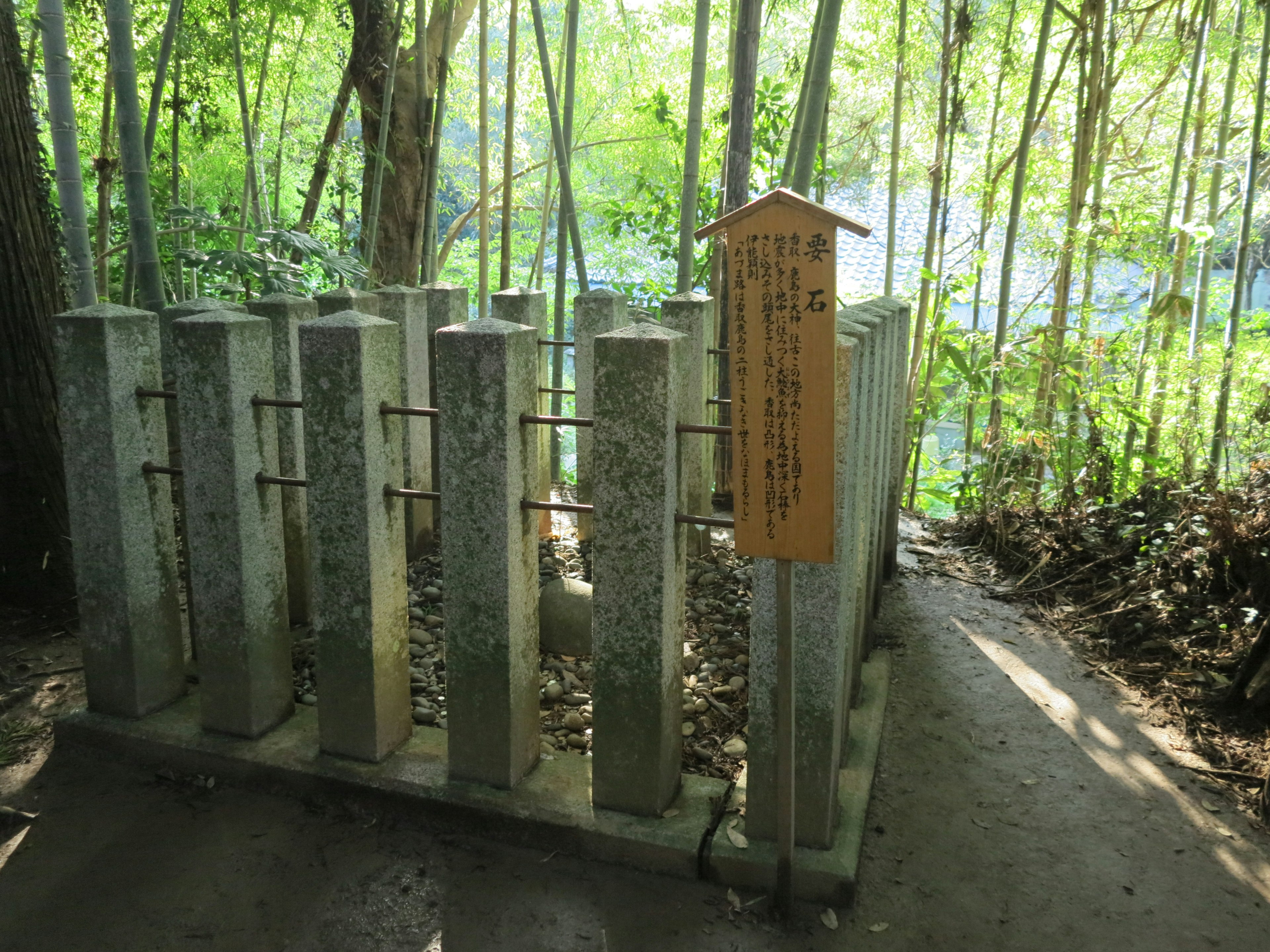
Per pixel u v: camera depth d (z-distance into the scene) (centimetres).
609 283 892
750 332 222
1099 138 715
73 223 414
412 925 251
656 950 243
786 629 233
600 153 1129
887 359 372
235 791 311
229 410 297
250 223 800
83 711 339
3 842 284
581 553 494
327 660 302
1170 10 666
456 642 285
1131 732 354
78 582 328
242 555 306
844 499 250
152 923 251
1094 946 246
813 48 507
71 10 589
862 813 284
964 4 605
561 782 297
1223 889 269
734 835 272
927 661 411
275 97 831
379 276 726
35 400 419
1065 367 579
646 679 270
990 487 572
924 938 249
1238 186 820
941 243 652
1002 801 310
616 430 257
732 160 541
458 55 1039
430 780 296
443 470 275
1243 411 550
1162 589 443
